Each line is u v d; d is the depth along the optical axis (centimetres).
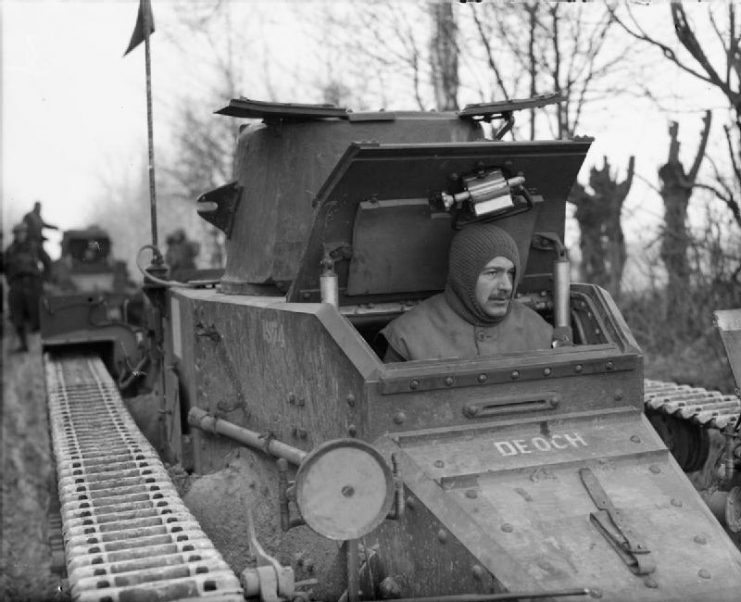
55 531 817
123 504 472
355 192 468
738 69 947
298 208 548
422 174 471
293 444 486
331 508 349
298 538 479
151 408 809
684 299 1109
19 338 2008
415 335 485
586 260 1240
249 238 579
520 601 358
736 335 481
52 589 793
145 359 895
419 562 401
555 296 522
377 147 445
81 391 838
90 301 1061
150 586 359
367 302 512
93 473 535
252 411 534
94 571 380
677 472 434
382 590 411
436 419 430
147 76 706
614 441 443
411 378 425
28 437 1358
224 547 506
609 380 459
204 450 621
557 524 394
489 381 437
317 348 452
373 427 421
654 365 1059
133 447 598
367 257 490
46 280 1984
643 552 379
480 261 474
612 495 413
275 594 357
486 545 376
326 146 545
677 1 934
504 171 486
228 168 1872
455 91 1176
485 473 412
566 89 1099
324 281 474
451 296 495
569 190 511
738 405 614
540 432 442
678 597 366
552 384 450
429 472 410
